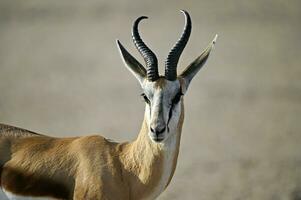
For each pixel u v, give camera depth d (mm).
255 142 73062
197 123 83312
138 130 78375
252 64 131000
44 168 35438
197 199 53344
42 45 161500
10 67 132375
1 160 36312
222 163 64375
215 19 191500
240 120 84812
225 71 123750
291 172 61031
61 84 113938
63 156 35625
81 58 144250
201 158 66188
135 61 35812
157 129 33156
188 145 71875
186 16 35312
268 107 92562
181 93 34750
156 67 34625
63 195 35188
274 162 64688
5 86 111562
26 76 121938
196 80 116438
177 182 58312
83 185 34500
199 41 156125
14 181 35812
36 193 35531
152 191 34906
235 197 53844
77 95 103938
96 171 34562
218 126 81375
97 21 197125
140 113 90312
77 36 174250
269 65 129500
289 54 141500
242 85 110250
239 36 164250
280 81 113188
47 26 188750
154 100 33938
